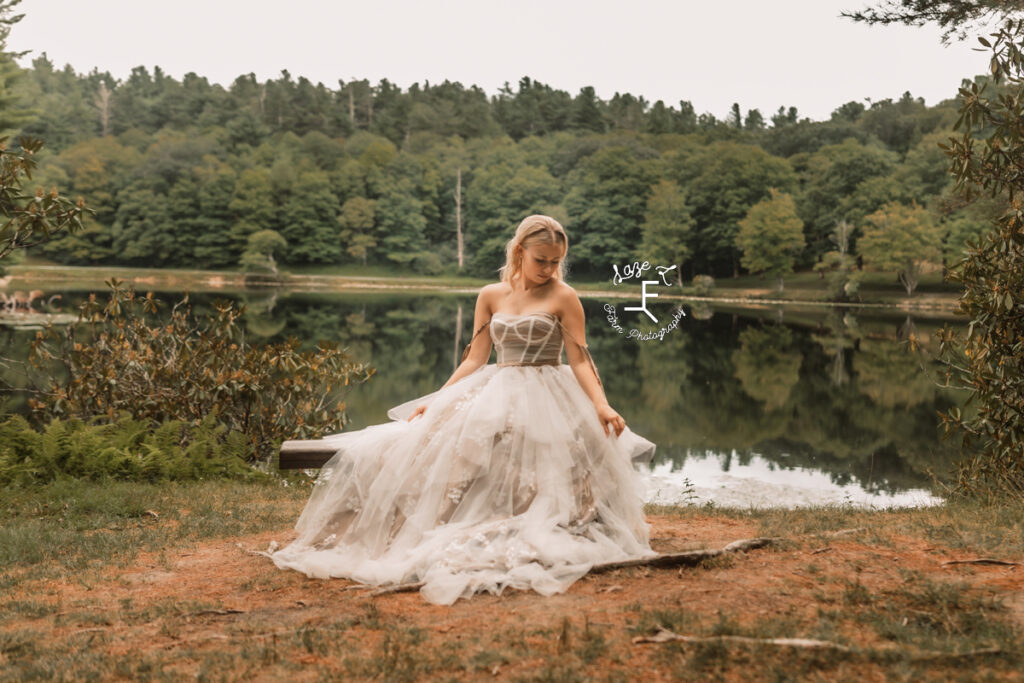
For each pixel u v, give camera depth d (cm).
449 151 12225
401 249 10644
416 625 294
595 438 391
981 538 399
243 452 841
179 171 10412
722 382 2262
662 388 2138
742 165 9319
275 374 994
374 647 273
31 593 362
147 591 359
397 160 11381
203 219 10050
